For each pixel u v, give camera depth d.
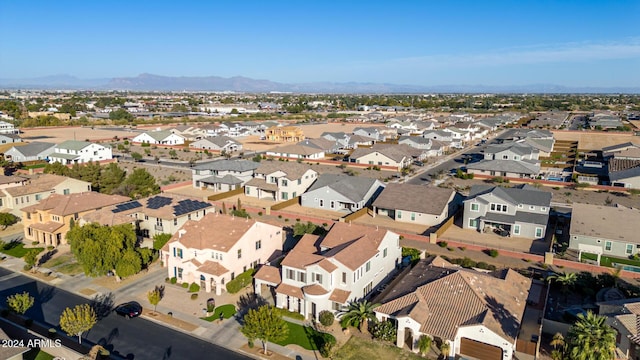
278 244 57.53
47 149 124.25
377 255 48.22
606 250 58.50
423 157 131.88
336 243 49.22
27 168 112.00
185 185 98.69
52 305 46.31
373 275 47.81
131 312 43.75
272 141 176.62
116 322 43.00
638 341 34.12
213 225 53.56
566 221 72.38
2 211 73.12
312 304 43.25
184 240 51.41
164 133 161.12
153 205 65.62
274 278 47.06
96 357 36.75
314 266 43.00
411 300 40.38
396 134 182.50
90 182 86.88
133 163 124.31
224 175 95.31
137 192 85.81
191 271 50.22
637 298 41.97
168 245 53.59
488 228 69.81
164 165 121.94
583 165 118.12
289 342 39.62
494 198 68.12
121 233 53.12
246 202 85.62
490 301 39.41
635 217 60.94
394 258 52.88
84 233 51.78
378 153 119.81
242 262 51.38
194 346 39.12
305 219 73.88
